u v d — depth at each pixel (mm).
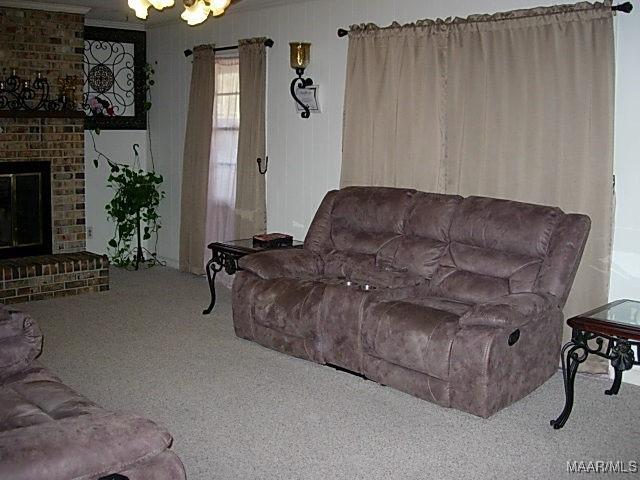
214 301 5473
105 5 6098
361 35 5117
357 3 5207
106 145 7125
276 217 6070
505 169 4410
